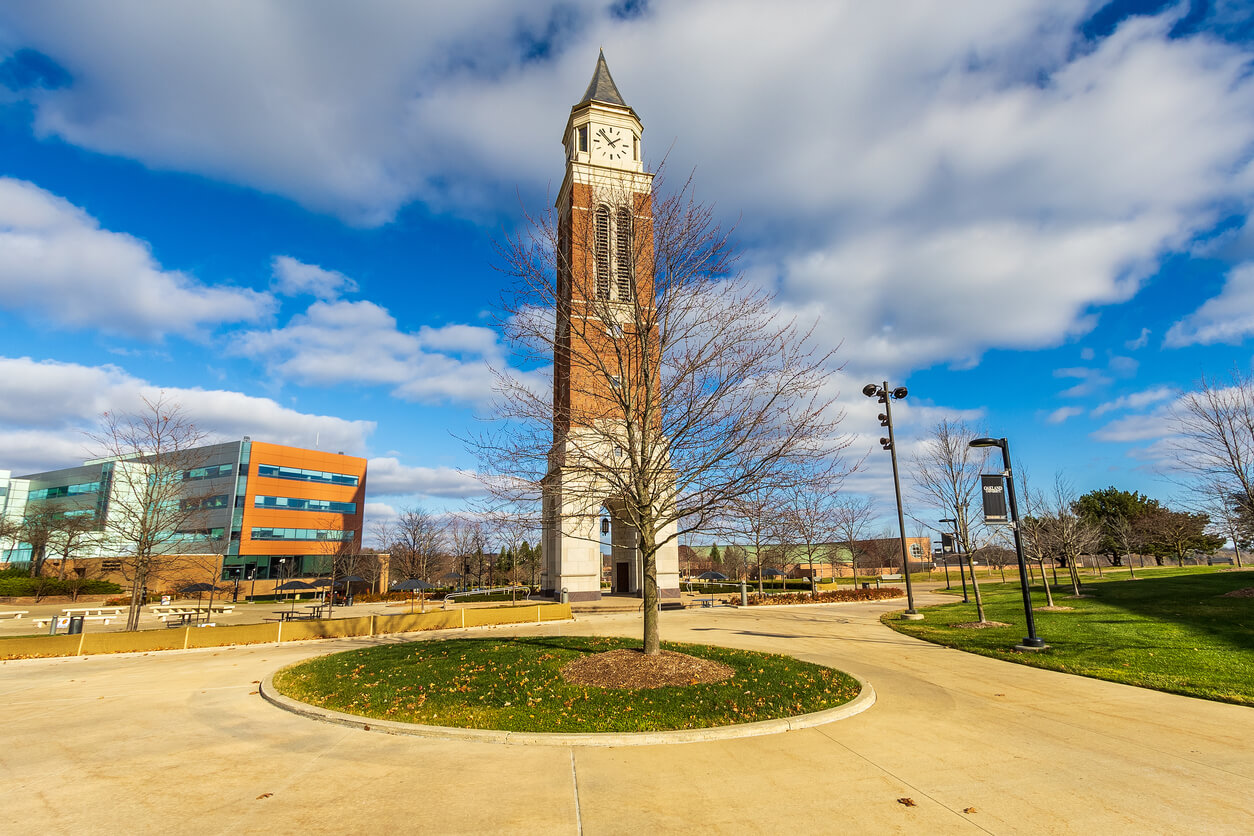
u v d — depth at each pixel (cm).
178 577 5144
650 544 1142
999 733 787
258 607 4194
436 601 4562
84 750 765
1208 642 1277
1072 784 612
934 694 1003
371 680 1096
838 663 1289
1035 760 684
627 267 1245
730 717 830
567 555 3111
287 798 598
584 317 1230
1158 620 1559
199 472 6400
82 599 4428
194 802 591
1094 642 1364
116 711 987
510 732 785
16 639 1672
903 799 579
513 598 4019
